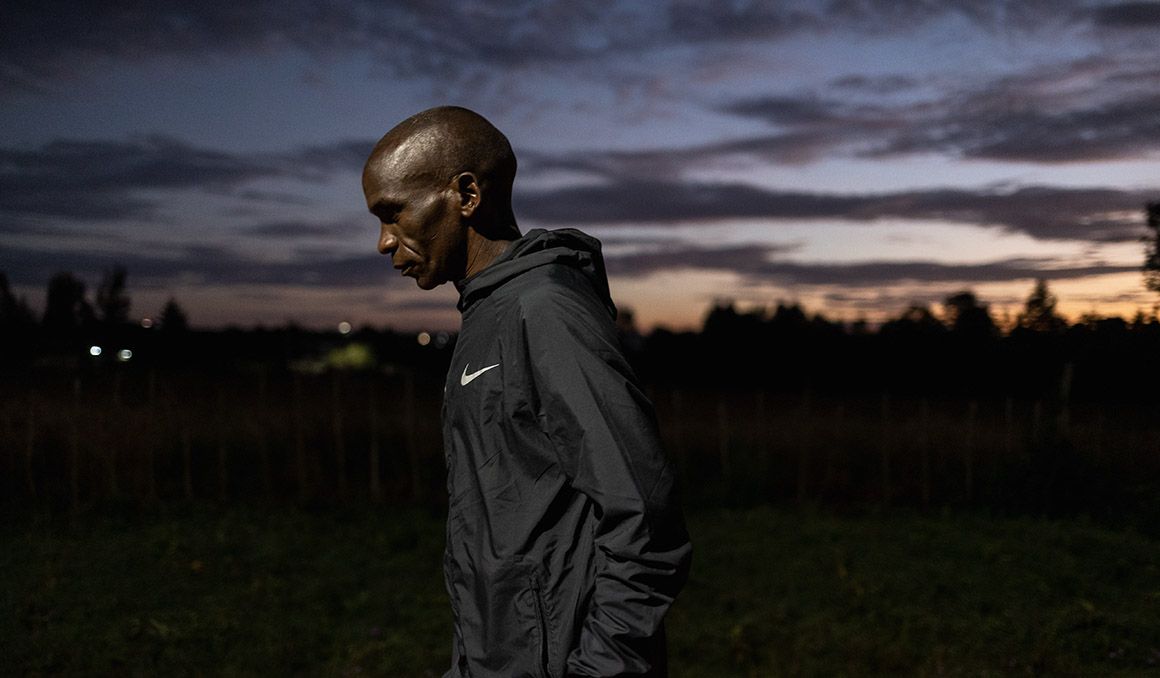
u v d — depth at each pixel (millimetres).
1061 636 4938
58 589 6062
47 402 10578
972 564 6629
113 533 7812
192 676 4668
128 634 5184
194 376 12531
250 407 10938
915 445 10492
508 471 1511
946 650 4859
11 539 7500
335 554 7344
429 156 1632
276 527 8180
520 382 1498
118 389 10469
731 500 9469
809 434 10930
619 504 1380
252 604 5891
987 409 11047
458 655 1600
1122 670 4496
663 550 1400
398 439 10500
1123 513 7863
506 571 1479
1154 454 8266
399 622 5668
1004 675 4441
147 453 9641
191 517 8453
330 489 9609
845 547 7281
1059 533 7438
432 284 1695
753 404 12758
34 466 9383
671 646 5152
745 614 5742
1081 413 8625
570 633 1453
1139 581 6043
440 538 7934
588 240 1676
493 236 1689
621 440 1399
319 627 5480
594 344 1448
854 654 4891
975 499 9211
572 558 1475
